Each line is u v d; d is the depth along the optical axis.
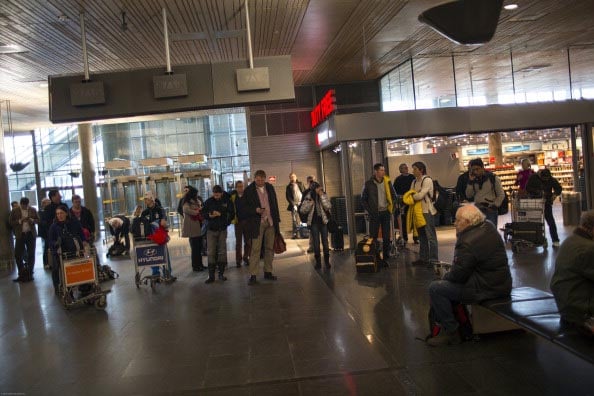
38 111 18.61
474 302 4.97
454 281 5.03
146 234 9.73
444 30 6.79
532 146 25.92
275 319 6.54
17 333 6.83
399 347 5.13
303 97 17.80
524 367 4.42
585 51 15.29
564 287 4.15
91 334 6.49
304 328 6.03
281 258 12.05
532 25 12.05
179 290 9.01
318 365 4.79
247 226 9.18
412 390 4.12
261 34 11.10
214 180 25.05
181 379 4.69
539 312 4.45
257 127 17.80
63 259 8.10
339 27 11.00
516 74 17.34
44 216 11.45
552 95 15.30
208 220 9.61
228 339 5.84
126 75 8.45
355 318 6.29
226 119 27.88
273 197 9.49
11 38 9.96
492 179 9.44
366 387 4.23
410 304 6.77
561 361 4.51
